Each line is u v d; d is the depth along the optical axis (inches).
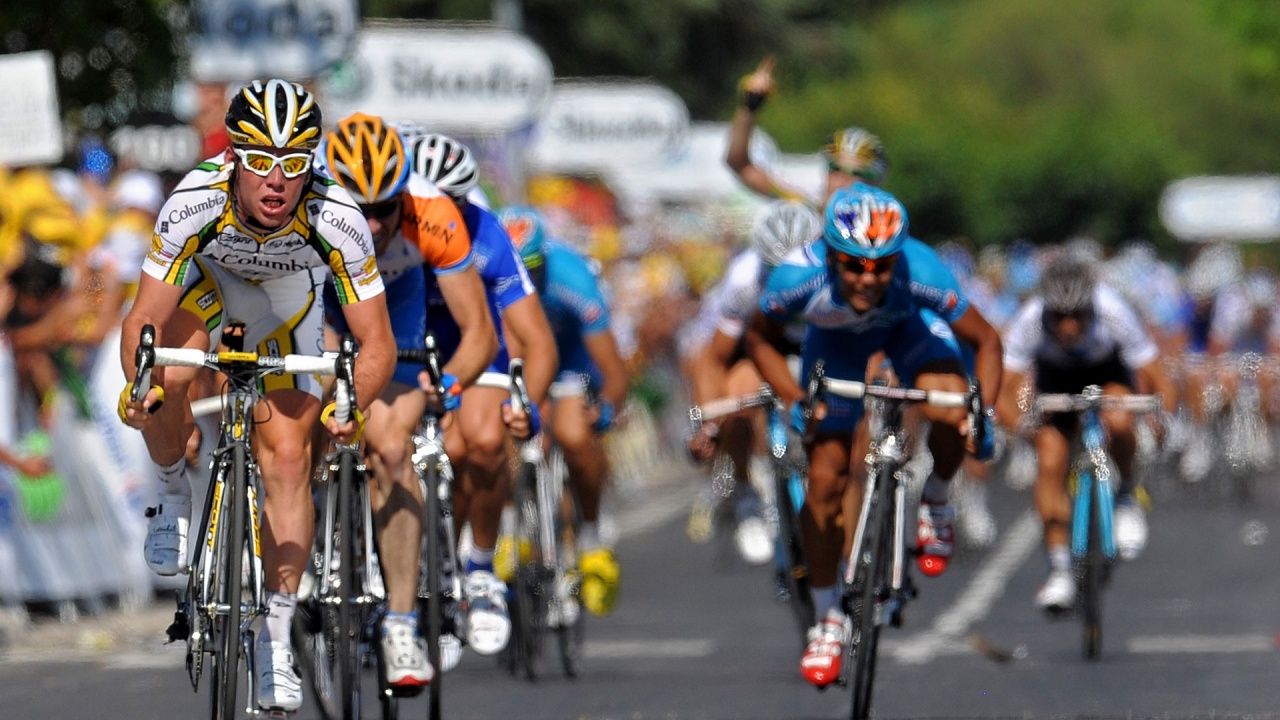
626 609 1391.5
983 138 6141.7
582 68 4338.1
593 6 4284.0
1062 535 1154.7
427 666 775.1
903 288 888.3
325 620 776.3
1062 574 1144.2
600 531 1159.6
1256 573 1549.0
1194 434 2439.7
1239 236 4854.8
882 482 862.5
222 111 1551.4
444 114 1745.8
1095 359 1244.5
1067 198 5802.2
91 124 1524.4
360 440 761.0
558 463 1098.1
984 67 7741.1
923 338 916.6
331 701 801.6
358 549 760.3
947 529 936.9
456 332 893.2
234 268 698.2
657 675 1053.8
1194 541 1857.8
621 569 1669.5
